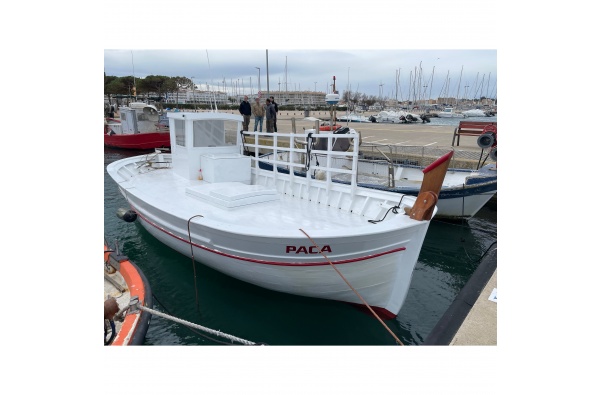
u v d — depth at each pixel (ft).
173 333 16.61
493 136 33.94
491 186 29.27
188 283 21.03
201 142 24.97
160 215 20.31
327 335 17.20
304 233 14.92
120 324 15.38
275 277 16.72
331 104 34.71
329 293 16.76
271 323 17.81
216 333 13.43
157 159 31.86
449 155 14.29
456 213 32.22
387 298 16.53
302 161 35.09
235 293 19.29
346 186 20.49
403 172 37.17
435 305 20.01
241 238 16.02
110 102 107.24
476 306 14.65
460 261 26.09
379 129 86.48
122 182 24.75
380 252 15.10
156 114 70.13
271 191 21.44
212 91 26.40
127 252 25.02
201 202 21.09
